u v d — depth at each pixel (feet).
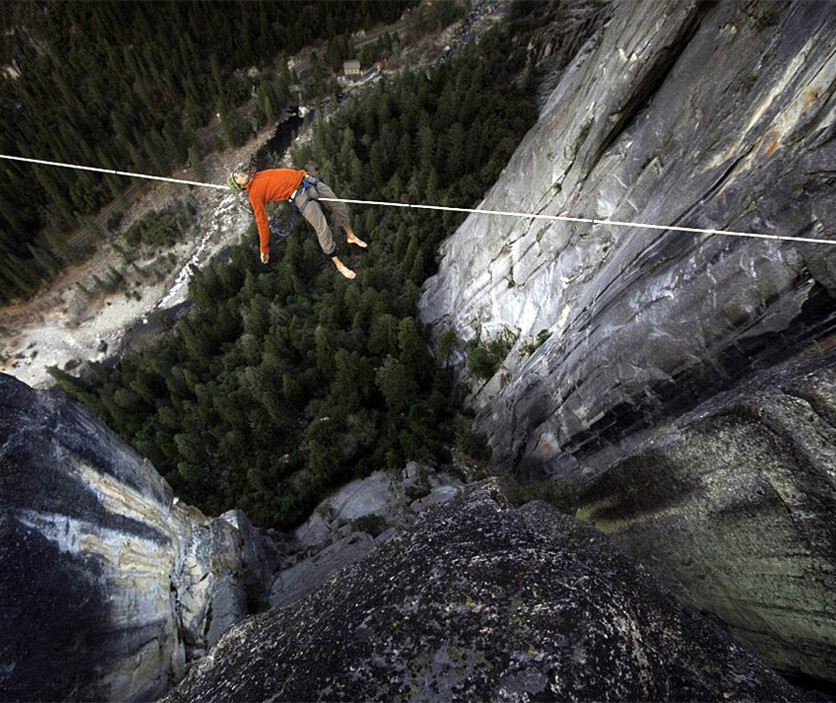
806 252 35.88
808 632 25.05
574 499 58.39
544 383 76.13
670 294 48.62
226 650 19.66
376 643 14.06
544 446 76.95
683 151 55.31
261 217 34.60
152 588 38.09
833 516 22.47
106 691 28.35
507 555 15.79
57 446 29.89
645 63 58.54
